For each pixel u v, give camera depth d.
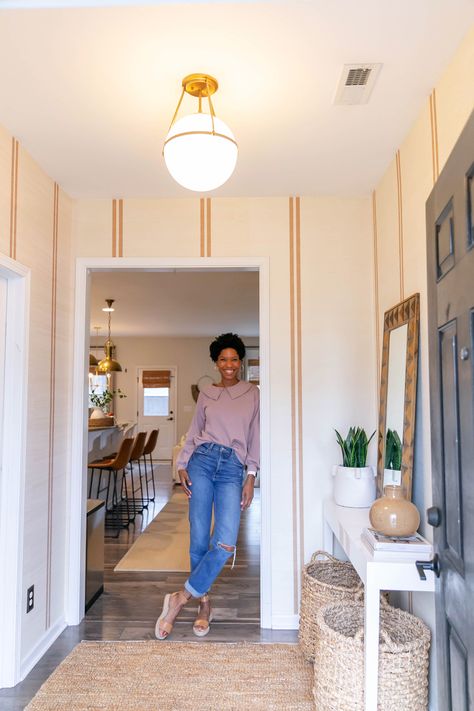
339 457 2.98
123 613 3.06
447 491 1.36
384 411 2.61
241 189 2.98
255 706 2.11
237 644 2.66
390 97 2.04
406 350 2.28
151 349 11.34
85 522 3.05
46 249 2.72
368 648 1.73
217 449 2.82
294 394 3.01
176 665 2.44
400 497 1.97
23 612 2.37
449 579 1.33
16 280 2.42
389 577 1.74
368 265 3.07
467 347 1.17
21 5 1.33
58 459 2.85
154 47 1.74
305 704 2.12
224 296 6.63
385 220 2.75
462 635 1.21
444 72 1.87
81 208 3.12
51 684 2.27
